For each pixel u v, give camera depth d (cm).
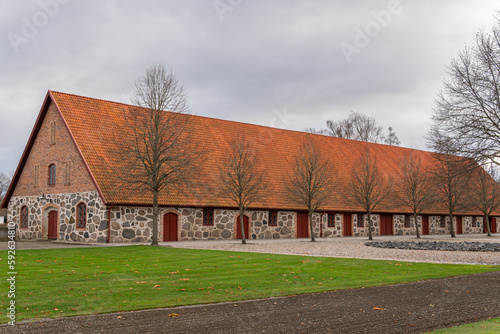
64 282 1256
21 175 3688
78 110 3225
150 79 2802
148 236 3017
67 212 3147
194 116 3666
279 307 992
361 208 4141
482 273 1518
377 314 938
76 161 3091
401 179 4312
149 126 2773
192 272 1484
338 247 2606
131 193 2952
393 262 1805
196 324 845
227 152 3659
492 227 5575
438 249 2459
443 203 4397
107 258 1884
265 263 1736
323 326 842
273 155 4000
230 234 3400
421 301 1064
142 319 877
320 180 3353
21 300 1025
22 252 2111
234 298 1079
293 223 3756
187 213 3188
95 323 844
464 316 928
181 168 2797
